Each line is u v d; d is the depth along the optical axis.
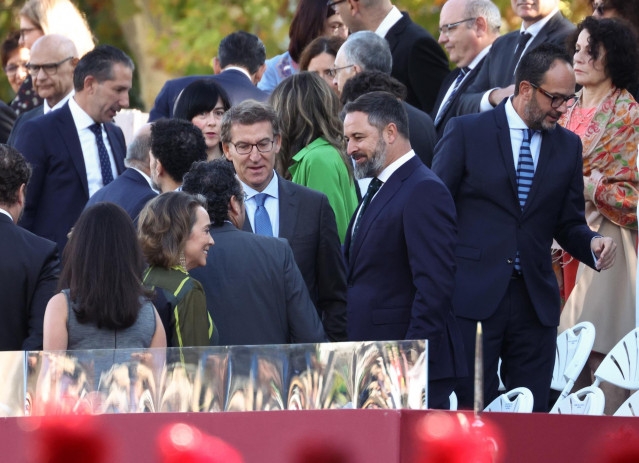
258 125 18.47
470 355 19.97
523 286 20.19
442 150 20.52
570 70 19.88
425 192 17.75
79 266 14.62
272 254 16.81
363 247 18.25
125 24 53.97
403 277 18.08
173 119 19.45
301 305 16.81
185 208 15.73
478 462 9.27
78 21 32.91
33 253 17.28
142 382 11.48
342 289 18.72
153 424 10.87
